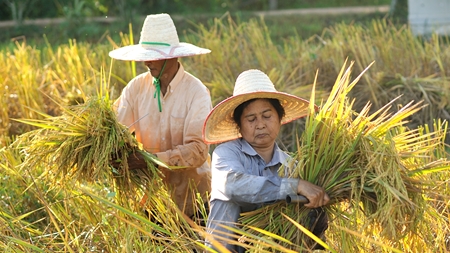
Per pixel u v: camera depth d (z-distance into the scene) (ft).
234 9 83.41
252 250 13.33
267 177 13.50
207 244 14.15
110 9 78.23
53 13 77.00
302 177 13.70
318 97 30.25
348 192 13.73
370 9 80.07
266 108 14.19
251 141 14.26
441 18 49.78
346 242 13.82
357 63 32.58
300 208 13.69
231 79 32.58
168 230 15.72
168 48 17.19
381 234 13.71
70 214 17.58
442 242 14.87
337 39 35.50
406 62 32.76
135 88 17.78
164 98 17.37
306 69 32.89
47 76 31.91
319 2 95.71
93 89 28.22
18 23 68.54
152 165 16.28
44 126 16.25
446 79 30.63
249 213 13.73
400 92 30.55
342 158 13.64
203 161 17.26
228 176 13.70
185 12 81.71
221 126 15.29
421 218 13.80
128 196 16.43
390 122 13.99
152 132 17.53
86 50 34.55
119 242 15.96
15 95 29.22
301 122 28.60
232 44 35.88
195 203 16.81
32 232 17.25
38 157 16.29
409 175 13.88
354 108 30.78
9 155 20.16
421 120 29.68
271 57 34.24
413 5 50.52
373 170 13.57
